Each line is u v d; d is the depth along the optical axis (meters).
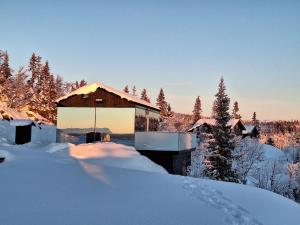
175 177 13.59
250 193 12.30
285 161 69.06
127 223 7.21
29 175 10.54
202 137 48.72
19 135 31.95
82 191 9.41
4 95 56.75
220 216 8.70
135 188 10.49
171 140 27.09
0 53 57.06
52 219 6.94
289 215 10.16
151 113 35.59
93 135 30.23
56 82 77.88
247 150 48.22
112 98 30.30
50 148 21.58
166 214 8.16
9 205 7.54
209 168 34.75
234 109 101.38
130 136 29.58
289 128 140.25
